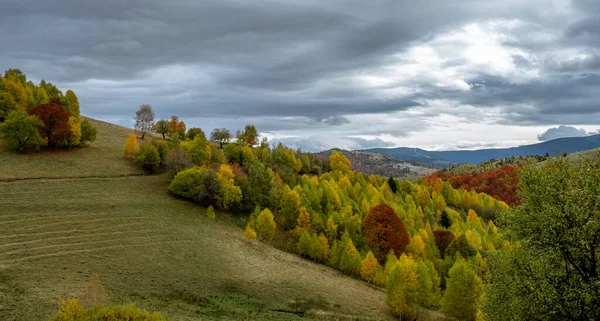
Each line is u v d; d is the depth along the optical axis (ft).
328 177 476.54
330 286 213.87
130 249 200.95
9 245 177.58
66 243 192.34
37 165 306.96
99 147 397.80
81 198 261.65
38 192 255.91
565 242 78.84
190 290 172.55
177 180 310.86
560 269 80.59
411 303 185.57
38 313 119.44
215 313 148.97
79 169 319.88
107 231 219.00
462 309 181.98
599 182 79.36
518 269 85.46
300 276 218.79
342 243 273.54
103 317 94.94
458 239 286.05
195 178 312.09
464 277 183.32
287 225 327.06
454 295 184.03
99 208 250.98
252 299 175.94
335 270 261.24
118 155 382.01
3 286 135.95
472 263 218.59
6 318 112.88
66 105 437.99
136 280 169.27
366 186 454.81
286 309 170.81
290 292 191.83
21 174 281.33
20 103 405.80
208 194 308.60
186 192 307.37
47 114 345.10
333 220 312.50
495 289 88.58
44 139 350.02
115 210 253.65
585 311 74.28
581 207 78.33
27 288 137.49
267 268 220.43
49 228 206.49
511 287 82.69
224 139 554.05
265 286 193.47
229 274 199.82
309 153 605.31
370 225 295.48
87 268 168.86
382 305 203.00
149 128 529.04
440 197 481.05
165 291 165.37
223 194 312.50
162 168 371.56
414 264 206.80
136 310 100.37
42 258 169.17
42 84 537.65
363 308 190.49
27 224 205.77
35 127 333.21
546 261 82.17
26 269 154.92
